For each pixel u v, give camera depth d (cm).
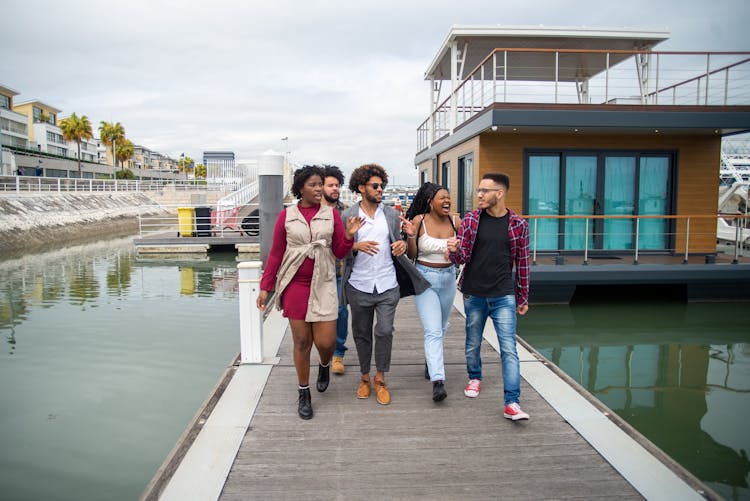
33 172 5422
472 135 1036
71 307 962
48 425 476
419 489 291
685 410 525
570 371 641
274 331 607
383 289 394
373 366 498
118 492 371
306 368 377
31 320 860
